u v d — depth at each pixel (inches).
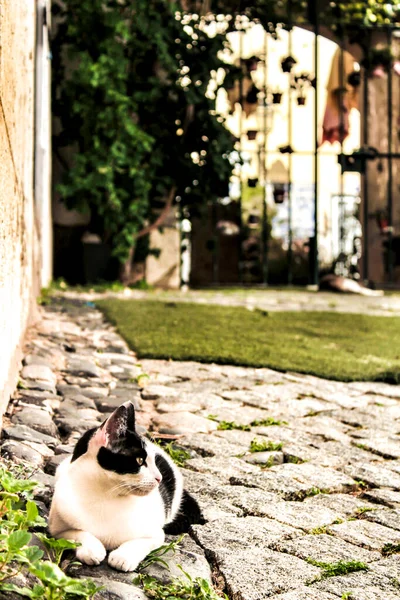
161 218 470.9
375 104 557.6
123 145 433.7
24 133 237.1
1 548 113.3
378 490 164.6
